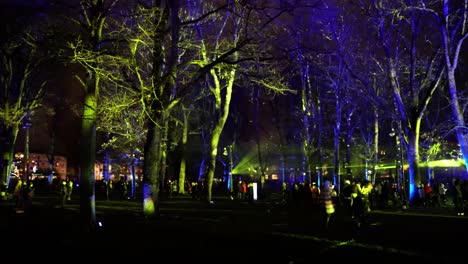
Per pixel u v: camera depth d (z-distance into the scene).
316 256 10.89
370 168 50.31
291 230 16.31
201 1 27.14
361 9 29.67
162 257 10.86
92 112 15.35
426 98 29.25
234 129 62.59
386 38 30.08
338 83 38.12
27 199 23.58
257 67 20.89
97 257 10.95
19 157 66.06
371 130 50.31
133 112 26.16
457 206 24.77
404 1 28.47
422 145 40.56
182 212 24.64
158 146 19.84
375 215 23.03
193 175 74.12
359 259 10.51
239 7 17.42
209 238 13.91
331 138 51.19
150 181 19.67
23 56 21.08
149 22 16.69
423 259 10.52
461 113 27.69
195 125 60.72
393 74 30.25
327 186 16.50
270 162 69.94
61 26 16.19
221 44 23.50
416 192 29.11
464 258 10.66
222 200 38.53
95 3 15.23
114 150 51.41
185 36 26.45
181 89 19.27
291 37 24.22
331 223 18.77
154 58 18.42
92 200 15.31
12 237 14.52
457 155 47.50
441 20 27.67
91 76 15.34
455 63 27.80
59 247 12.37
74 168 82.25
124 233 14.88
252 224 18.38
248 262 10.16
